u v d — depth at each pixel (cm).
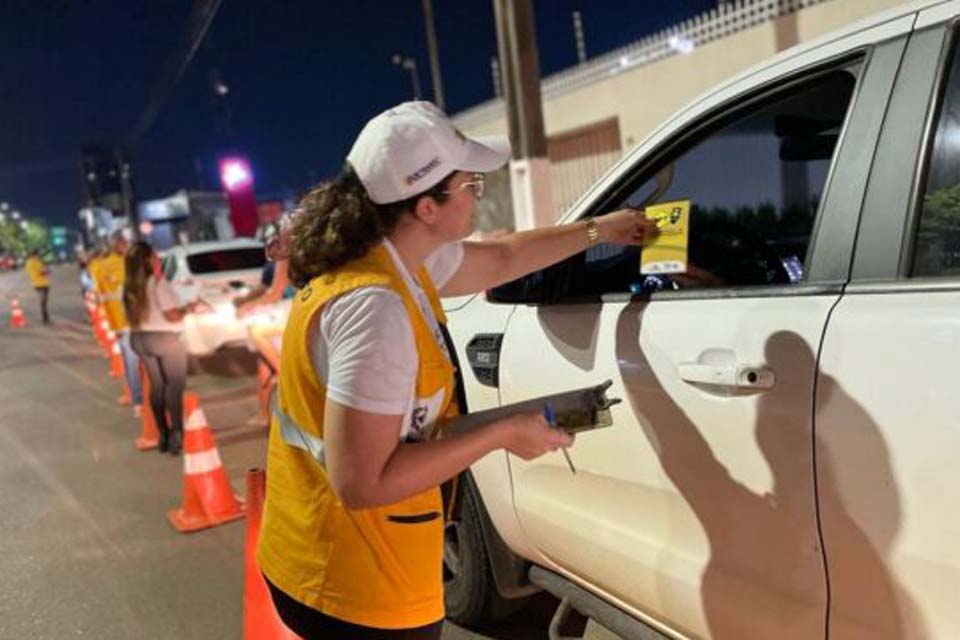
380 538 147
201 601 367
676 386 183
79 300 2623
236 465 568
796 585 162
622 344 199
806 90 190
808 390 155
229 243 998
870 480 145
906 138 156
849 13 925
